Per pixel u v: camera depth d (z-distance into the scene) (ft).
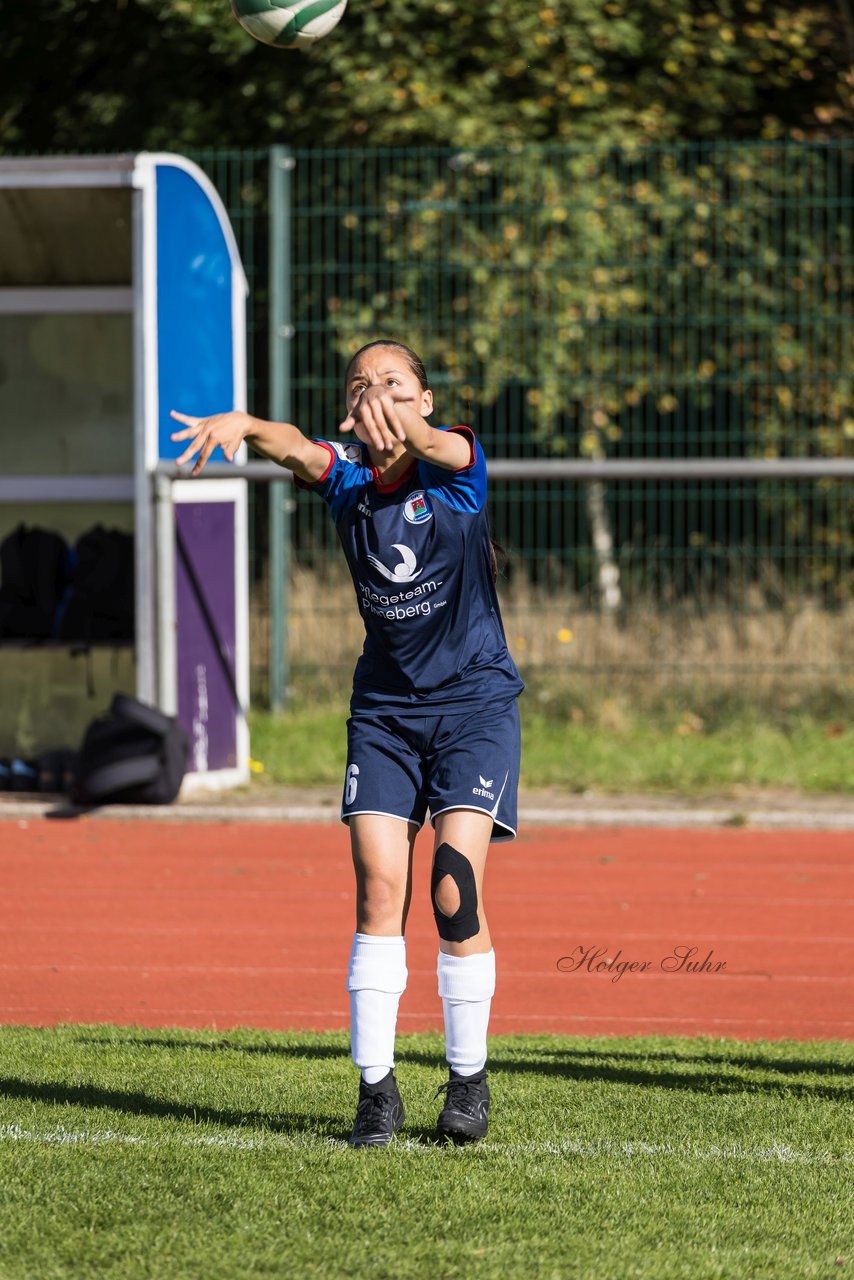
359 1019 51.57
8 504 158.40
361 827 51.78
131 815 131.54
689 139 217.77
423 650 51.55
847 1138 52.80
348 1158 49.49
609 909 101.19
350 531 51.03
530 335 191.01
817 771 144.56
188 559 136.98
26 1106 55.21
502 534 203.62
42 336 156.15
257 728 158.30
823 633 160.76
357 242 186.39
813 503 190.19
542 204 181.27
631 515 205.16
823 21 222.69
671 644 161.38
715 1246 42.80
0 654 150.41
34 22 222.07
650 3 210.79
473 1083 52.19
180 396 135.23
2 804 134.62
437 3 200.54
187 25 205.36
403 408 47.75
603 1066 63.36
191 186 136.05
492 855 118.42
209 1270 40.29
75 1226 43.24
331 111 204.74
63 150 224.12
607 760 147.84
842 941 93.09
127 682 148.56
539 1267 40.88
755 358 194.70
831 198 181.88
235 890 106.42
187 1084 58.85
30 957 88.12
